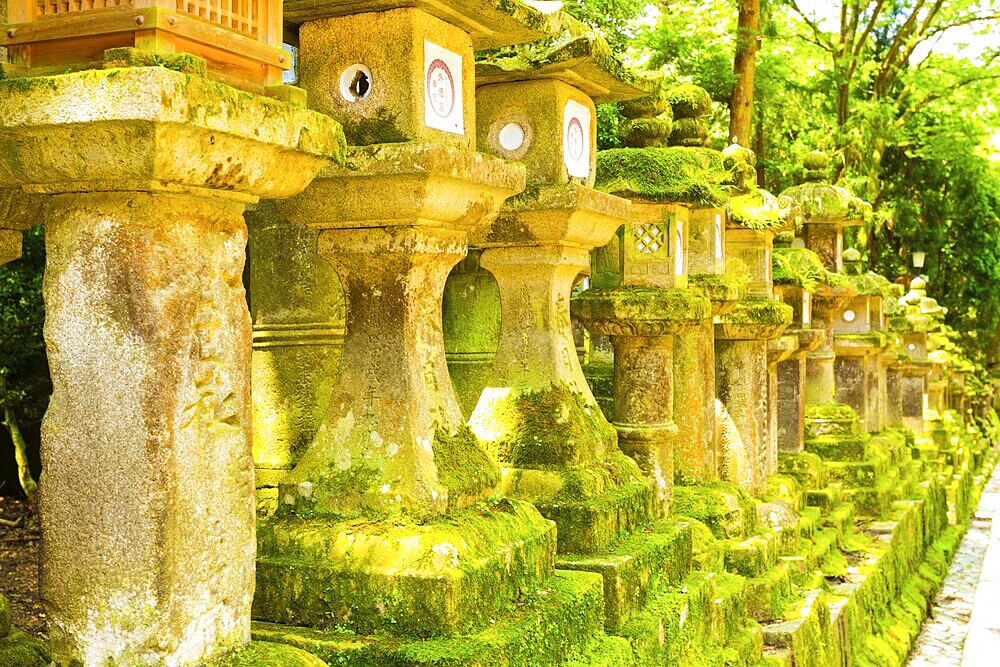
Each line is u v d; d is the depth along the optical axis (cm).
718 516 654
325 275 489
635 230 564
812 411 1112
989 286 2511
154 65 242
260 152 264
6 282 830
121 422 257
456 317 598
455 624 331
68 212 260
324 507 359
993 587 1193
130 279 255
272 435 492
